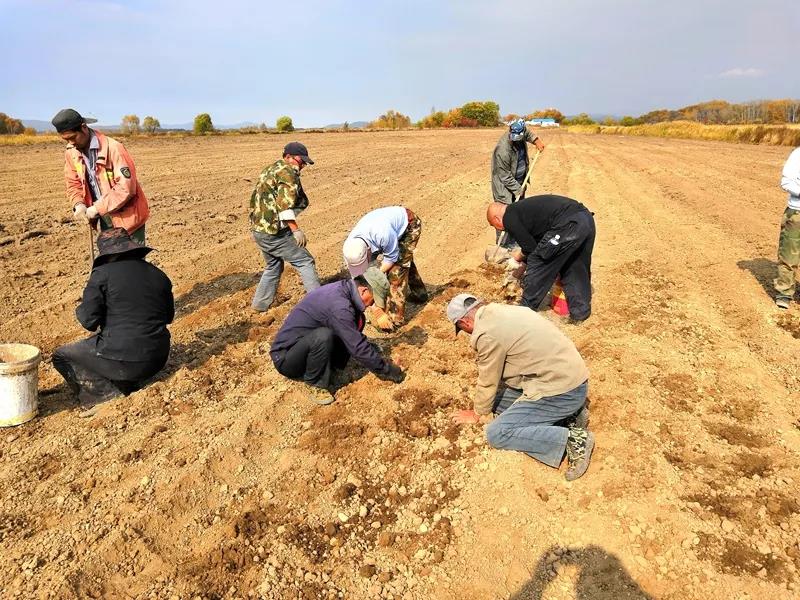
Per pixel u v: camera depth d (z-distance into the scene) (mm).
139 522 3490
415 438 4336
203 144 25562
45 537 3373
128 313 4570
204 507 3668
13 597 2990
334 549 3402
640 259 8352
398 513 3672
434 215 11508
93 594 3051
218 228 10070
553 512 3643
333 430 4402
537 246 5203
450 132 44594
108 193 5527
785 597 3027
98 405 4703
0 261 7852
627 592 3119
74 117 5258
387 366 4746
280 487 3855
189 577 3176
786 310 6336
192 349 5648
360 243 4965
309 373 4598
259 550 3361
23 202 11602
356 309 4477
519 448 3941
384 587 3174
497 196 7387
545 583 3191
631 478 3838
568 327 6051
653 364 5246
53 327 6023
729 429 4305
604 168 19672
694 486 3768
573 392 3783
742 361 5281
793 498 3637
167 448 4164
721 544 3342
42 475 3887
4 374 4230
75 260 8023
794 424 4391
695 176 17203
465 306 3932
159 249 8742
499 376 3895
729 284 7211
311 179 16031
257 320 6289
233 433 4328
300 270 5957
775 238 9328
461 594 3137
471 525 3562
